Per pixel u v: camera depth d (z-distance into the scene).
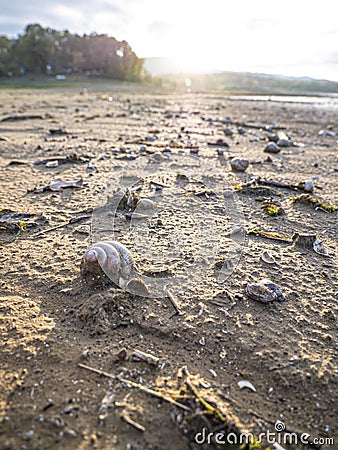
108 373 0.17
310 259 0.29
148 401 0.16
